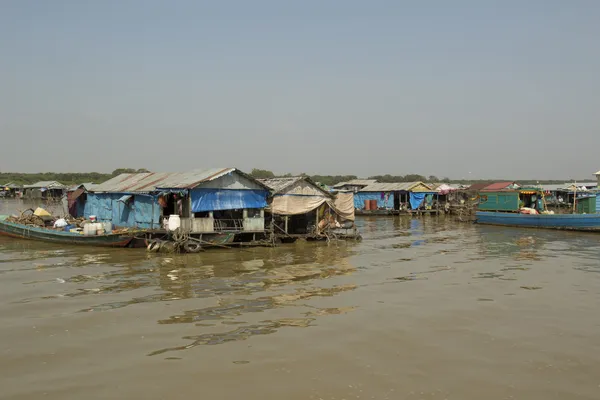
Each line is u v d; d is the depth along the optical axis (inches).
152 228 1088.2
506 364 421.1
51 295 634.8
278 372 399.5
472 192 2384.4
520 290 690.2
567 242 1251.8
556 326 525.0
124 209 1203.9
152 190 1090.1
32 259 911.7
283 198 1165.7
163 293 650.8
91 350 443.5
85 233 1077.8
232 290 673.6
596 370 410.3
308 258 966.4
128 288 678.5
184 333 491.2
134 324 517.3
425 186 2444.6
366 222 1977.1
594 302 624.7
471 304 612.1
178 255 967.6
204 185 1051.9
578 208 1738.4
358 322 533.0
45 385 373.4
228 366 410.6
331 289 688.4
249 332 497.0
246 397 355.9
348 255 1014.4
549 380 390.3
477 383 383.2
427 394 363.3
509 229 1626.5
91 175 4886.8
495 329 513.7
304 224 1266.0
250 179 1116.5
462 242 1261.1
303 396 358.0
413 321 538.6
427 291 681.0
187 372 398.0
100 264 860.6
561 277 784.3
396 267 871.7
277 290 677.3
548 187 2487.7
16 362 415.8
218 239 1053.8
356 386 375.2
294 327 514.3
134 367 406.9
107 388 369.1
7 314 548.1
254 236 1115.3
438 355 439.5
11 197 3836.1
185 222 1011.9
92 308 575.2
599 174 2559.1
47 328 501.7
